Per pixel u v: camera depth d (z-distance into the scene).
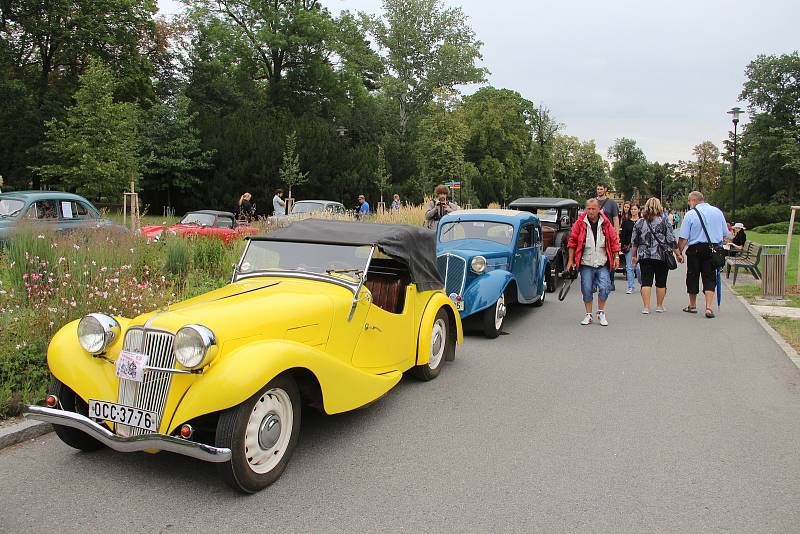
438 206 11.91
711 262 10.68
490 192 53.12
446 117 45.25
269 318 4.33
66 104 31.69
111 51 34.38
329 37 45.19
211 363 3.85
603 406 5.88
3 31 31.06
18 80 30.23
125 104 23.72
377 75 53.47
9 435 4.69
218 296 4.72
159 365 3.92
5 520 3.58
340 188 37.56
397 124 52.47
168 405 3.89
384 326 5.65
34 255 7.62
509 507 3.84
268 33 42.94
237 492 3.98
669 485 4.18
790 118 72.31
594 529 3.58
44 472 4.23
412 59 52.25
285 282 5.21
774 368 7.29
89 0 32.62
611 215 12.35
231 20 45.12
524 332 9.38
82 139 22.83
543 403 5.96
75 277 7.21
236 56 43.75
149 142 32.56
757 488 4.15
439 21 51.34
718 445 4.91
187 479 4.17
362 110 51.72
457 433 5.14
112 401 4.10
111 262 8.32
